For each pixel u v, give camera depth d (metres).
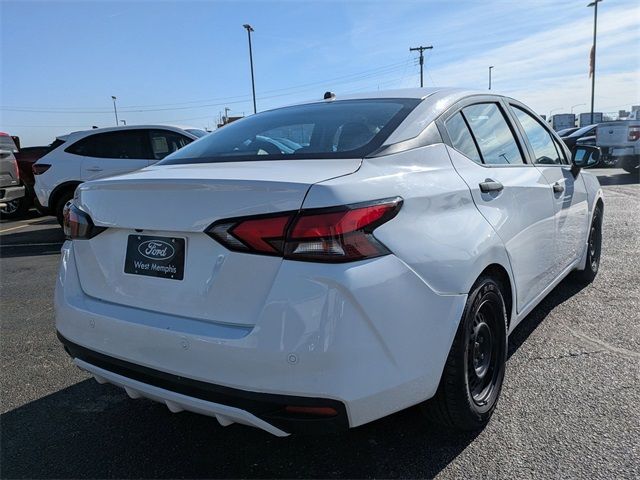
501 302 2.68
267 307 1.88
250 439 2.67
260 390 1.90
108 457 2.56
